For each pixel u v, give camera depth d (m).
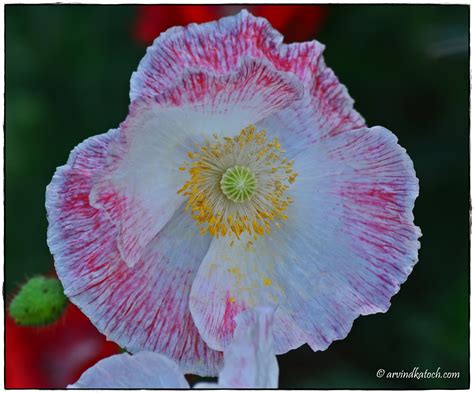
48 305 0.36
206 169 0.35
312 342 0.35
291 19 0.39
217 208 0.35
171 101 0.32
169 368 0.33
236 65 0.33
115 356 0.33
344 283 0.35
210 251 0.35
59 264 0.33
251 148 0.35
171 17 0.39
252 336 0.32
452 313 0.39
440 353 0.39
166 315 0.34
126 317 0.34
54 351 0.38
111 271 0.34
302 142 0.35
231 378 0.32
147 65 0.33
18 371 0.37
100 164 0.33
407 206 0.34
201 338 0.34
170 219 0.35
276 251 0.35
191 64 0.33
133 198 0.33
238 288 0.35
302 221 0.35
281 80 0.33
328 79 0.35
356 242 0.35
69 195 0.33
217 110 0.33
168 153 0.34
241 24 0.34
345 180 0.35
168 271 0.34
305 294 0.35
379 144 0.34
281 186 0.35
